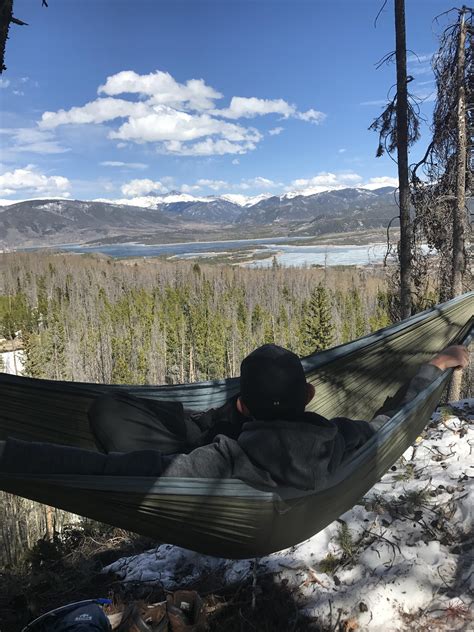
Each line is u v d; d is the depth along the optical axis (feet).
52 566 13.60
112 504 5.74
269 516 5.96
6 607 11.31
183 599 9.02
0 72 8.20
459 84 36.52
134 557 12.60
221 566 11.00
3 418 8.30
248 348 222.48
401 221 36.32
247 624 9.20
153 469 5.53
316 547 10.54
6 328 299.58
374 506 11.27
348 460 6.50
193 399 9.15
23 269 501.97
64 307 348.59
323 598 9.39
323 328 160.35
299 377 5.90
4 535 68.69
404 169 35.47
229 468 5.70
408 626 8.50
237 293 370.73
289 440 5.66
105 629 8.06
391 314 38.78
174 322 248.73
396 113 34.83
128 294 389.60
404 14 33.06
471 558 9.56
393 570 9.57
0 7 8.07
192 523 6.06
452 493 11.47
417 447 14.15
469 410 18.04
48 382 8.18
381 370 12.01
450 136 37.58
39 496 5.65
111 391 8.59
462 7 35.65
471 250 37.60
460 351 9.47
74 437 8.53
